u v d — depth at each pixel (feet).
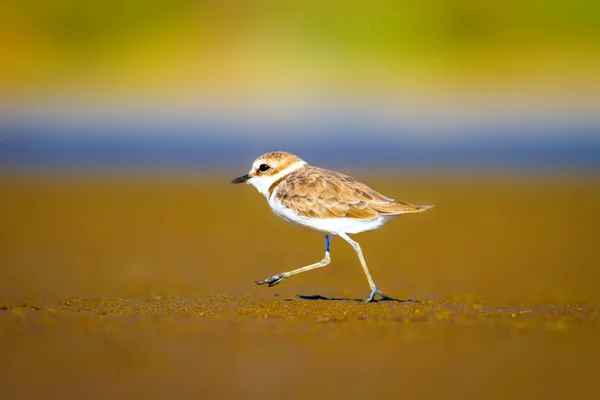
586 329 23.99
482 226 49.73
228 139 81.87
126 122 87.76
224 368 20.53
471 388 19.24
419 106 92.63
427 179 64.75
